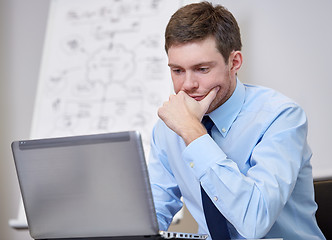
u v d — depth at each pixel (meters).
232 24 1.52
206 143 1.40
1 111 3.63
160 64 3.08
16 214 3.57
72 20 3.37
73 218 1.24
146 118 3.02
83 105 3.20
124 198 1.17
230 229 1.53
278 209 1.37
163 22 3.12
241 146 1.58
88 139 1.18
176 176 1.69
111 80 3.17
